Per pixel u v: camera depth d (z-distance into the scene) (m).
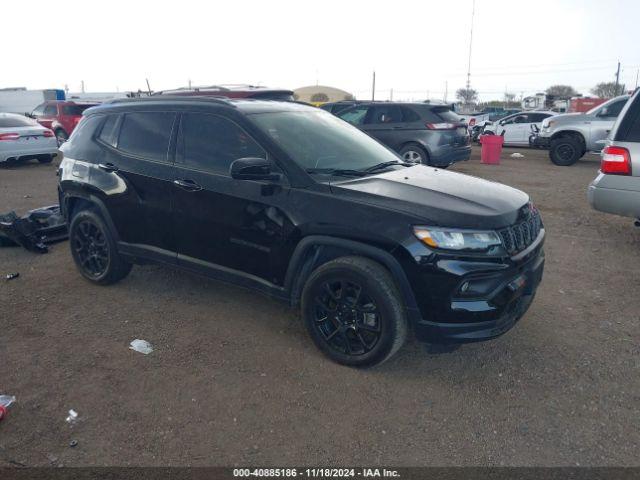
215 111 4.02
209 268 4.05
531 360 3.66
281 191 3.56
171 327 4.10
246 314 4.32
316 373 3.46
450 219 3.10
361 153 4.18
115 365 3.54
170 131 4.22
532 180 11.31
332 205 3.37
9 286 4.94
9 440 2.81
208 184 3.87
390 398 3.21
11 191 9.91
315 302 3.53
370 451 2.76
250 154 3.77
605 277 5.23
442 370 3.52
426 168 4.27
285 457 2.71
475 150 19.53
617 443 2.83
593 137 13.45
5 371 3.46
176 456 2.71
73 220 4.88
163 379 3.38
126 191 4.38
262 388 3.29
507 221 3.25
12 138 12.95
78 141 4.89
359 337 3.42
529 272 3.40
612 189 5.64
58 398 3.17
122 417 3.00
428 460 2.70
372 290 3.24
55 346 3.79
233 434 2.88
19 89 39.44
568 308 4.51
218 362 3.59
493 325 3.19
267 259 3.68
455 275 3.04
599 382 3.40
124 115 4.60
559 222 7.43
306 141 3.94
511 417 3.05
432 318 3.14
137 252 4.48
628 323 4.22
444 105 11.42
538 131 15.17
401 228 3.13
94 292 4.79
